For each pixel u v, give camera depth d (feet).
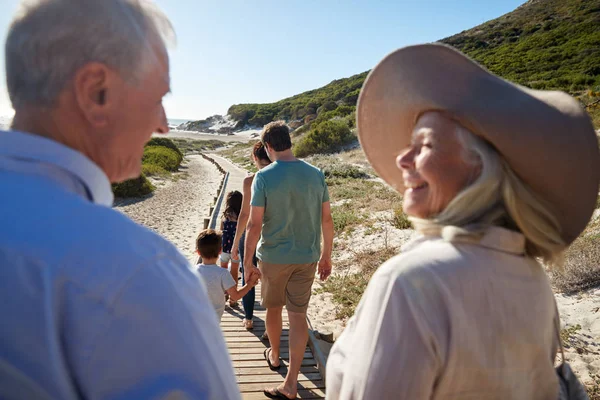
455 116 3.14
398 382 2.73
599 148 3.13
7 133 2.27
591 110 54.08
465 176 3.14
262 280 9.71
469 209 2.99
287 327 14.97
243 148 182.19
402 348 2.74
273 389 10.27
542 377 3.16
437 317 2.70
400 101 3.75
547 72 106.93
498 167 3.02
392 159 4.19
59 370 1.98
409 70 3.52
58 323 1.99
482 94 3.10
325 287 21.71
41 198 2.13
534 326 3.02
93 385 2.05
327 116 146.30
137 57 2.51
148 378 2.08
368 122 4.12
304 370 11.80
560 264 3.36
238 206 16.14
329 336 14.55
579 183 3.09
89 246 2.06
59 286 1.97
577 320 14.56
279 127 9.41
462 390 2.79
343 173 59.57
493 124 2.96
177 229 41.63
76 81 2.40
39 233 2.00
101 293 2.01
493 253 2.90
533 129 2.91
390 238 28.32
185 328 2.24
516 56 133.90
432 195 3.25
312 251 9.51
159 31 2.73
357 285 21.35
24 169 2.21
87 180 2.43
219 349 2.54
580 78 88.07
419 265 2.81
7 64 2.45
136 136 2.74
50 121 2.47
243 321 14.90
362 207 38.50
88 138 2.56
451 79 3.26
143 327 2.08
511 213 3.02
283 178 9.14
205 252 10.98
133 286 2.09
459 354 2.70
